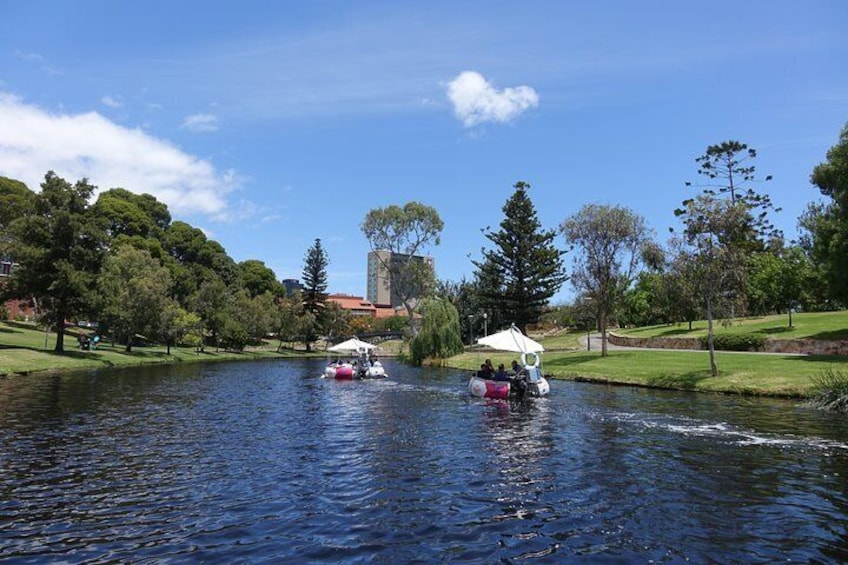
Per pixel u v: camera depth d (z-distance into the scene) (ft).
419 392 89.10
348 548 23.12
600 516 27.27
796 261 139.64
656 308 208.13
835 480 33.32
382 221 236.84
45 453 41.14
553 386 93.61
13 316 226.99
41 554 22.49
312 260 323.37
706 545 23.50
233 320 259.19
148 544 23.54
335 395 84.43
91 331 232.94
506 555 22.47
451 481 33.78
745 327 151.74
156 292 178.91
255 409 67.62
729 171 246.47
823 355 103.60
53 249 143.54
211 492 31.27
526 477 34.63
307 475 35.24
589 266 125.90
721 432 49.29
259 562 21.63
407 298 239.91
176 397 79.56
